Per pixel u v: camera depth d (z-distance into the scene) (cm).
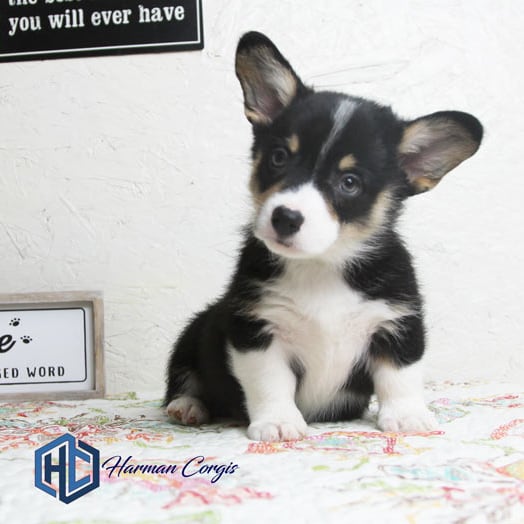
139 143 91
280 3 91
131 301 92
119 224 92
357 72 91
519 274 92
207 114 91
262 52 64
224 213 92
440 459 49
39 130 91
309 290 61
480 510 41
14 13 90
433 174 65
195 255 92
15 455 52
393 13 91
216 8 91
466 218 93
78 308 82
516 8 92
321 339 62
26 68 91
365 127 61
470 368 93
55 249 92
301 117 60
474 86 92
